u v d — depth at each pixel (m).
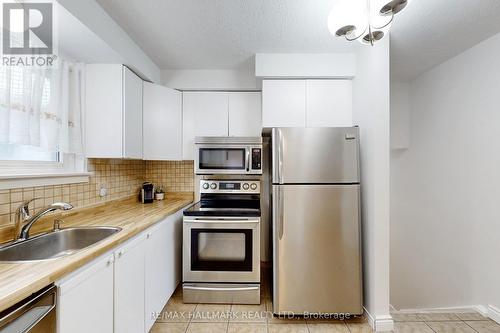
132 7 1.50
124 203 2.38
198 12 1.55
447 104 2.29
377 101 1.76
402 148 2.85
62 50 1.63
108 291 1.17
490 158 1.91
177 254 2.20
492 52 1.88
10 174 1.31
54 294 0.87
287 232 1.85
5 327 0.71
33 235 1.33
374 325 1.73
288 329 1.75
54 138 1.51
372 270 1.78
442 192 2.36
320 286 1.84
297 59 2.13
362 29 1.31
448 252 2.29
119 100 1.85
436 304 2.41
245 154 2.36
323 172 1.85
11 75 1.27
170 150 2.41
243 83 2.50
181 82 2.49
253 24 1.69
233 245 2.08
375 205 1.76
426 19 1.62
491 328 1.76
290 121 2.20
